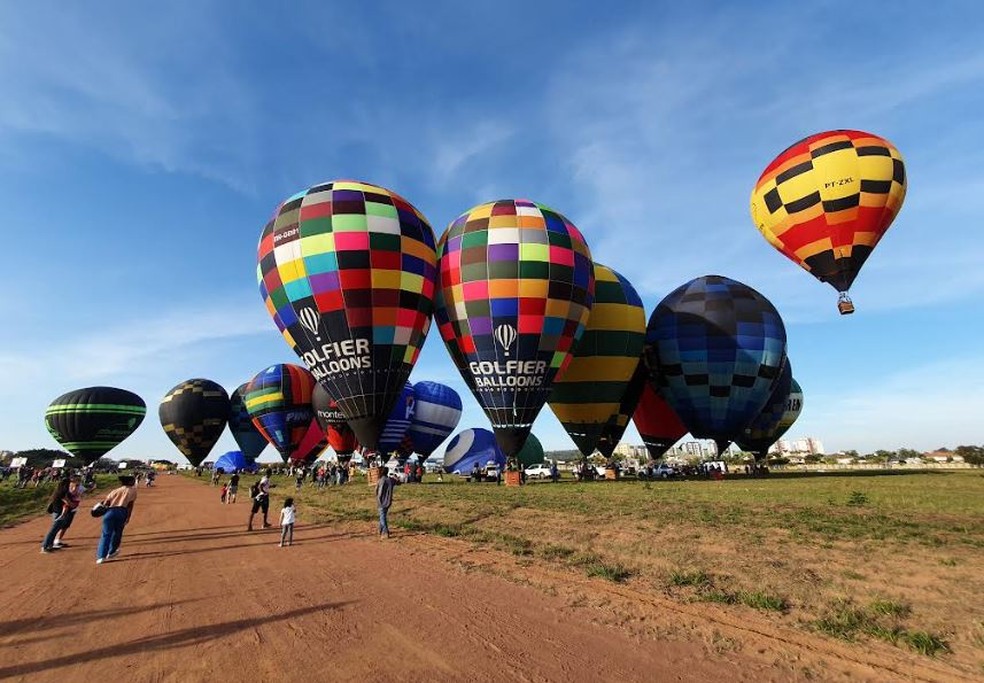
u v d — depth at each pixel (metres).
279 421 48.16
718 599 6.23
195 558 10.08
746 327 30.47
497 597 6.70
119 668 4.83
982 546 8.59
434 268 25.62
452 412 51.81
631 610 6.02
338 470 35.81
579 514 13.61
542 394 24.91
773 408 39.62
